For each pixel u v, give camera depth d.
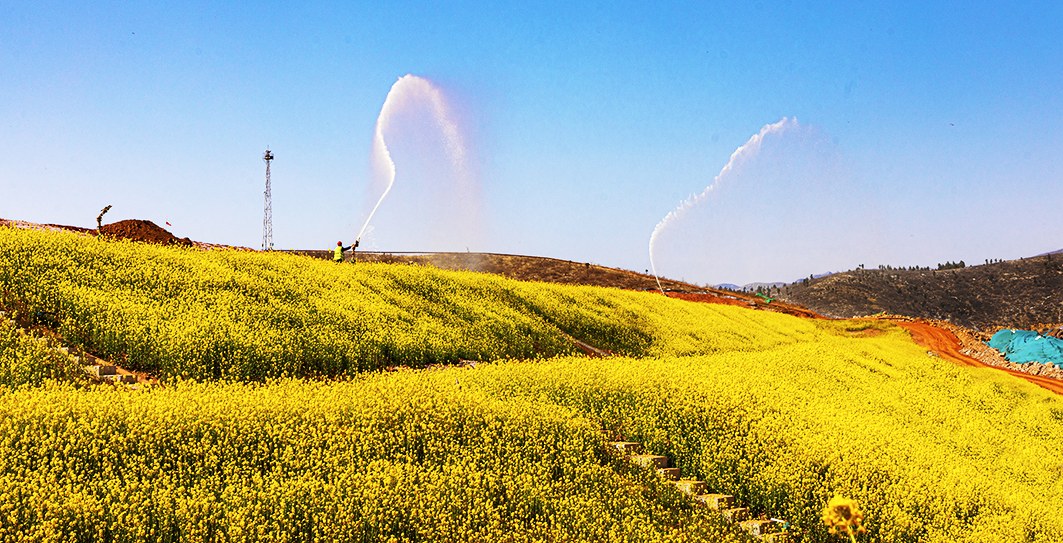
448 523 12.92
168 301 23.47
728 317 52.47
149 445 13.63
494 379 21.92
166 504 11.75
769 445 18.89
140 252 28.05
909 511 17.34
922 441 24.30
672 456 18.08
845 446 20.11
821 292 198.75
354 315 26.44
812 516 16.11
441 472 14.92
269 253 34.88
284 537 11.56
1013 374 50.44
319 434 15.13
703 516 15.52
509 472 15.25
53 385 16.36
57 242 26.11
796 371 32.50
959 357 57.66
